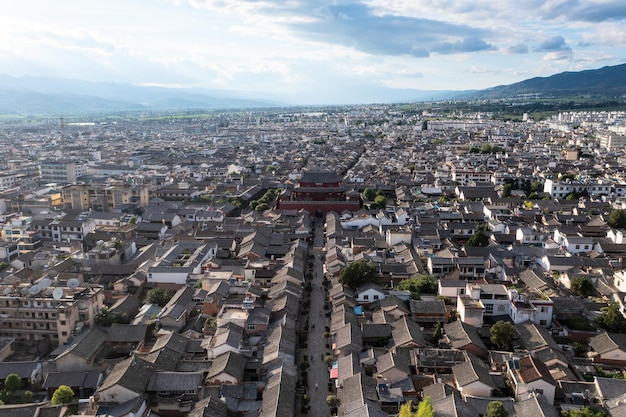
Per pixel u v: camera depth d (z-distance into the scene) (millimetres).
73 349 106500
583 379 99812
